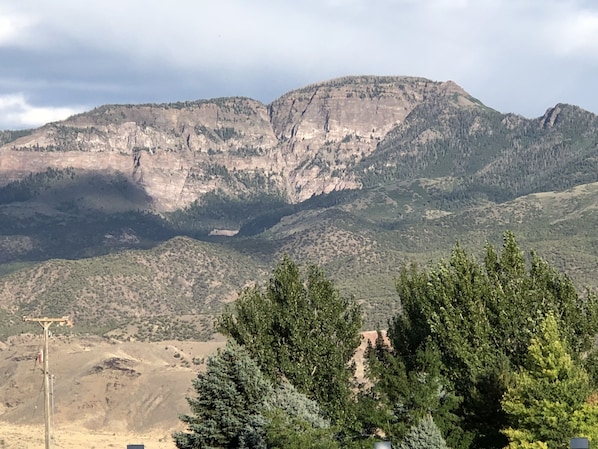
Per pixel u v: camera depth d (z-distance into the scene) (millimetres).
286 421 52906
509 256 60500
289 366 59312
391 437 53188
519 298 57844
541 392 50000
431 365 54969
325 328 60469
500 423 53906
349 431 55625
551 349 50938
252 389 58844
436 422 52969
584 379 51125
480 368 55156
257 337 61094
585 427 48969
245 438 57125
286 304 61406
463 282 58062
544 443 48969
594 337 58281
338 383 57656
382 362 59812
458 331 56500
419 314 60938
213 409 59344
